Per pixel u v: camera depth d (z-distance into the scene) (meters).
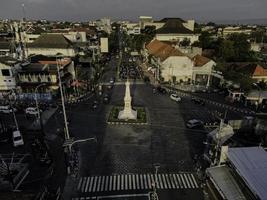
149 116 55.25
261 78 69.50
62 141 44.19
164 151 41.06
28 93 63.56
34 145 41.75
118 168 36.47
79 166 36.78
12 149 41.59
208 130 48.81
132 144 43.16
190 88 77.06
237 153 30.73
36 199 26.53
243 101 64.62
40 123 50.72
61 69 69.44
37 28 150.62
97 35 167.50
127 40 183.62
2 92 65.88
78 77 82.69
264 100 63.03
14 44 106.69
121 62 119.00
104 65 110.81
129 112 53.34
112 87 77.44
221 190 27.72
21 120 52.69
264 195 23.88
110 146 42.44
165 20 176.25
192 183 33.50
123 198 30.62
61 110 58.19
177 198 30.67
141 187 32.56
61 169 36.12
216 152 34.28
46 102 62.41
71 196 30.75
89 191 31.70
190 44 122.88
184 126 50.47
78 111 57.97
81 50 112.88
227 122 46.50
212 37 136.00
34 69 68.25
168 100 66.12
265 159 29.58
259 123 44.00
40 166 36.72
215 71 79.50
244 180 26.58
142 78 88.38
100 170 35.94
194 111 58.56
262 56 102.06
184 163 37.88
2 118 53.56
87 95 69.38
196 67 81.69
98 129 48.72
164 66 81.31
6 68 64.12
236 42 101.50
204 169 36.09
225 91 72.12
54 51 100.94
